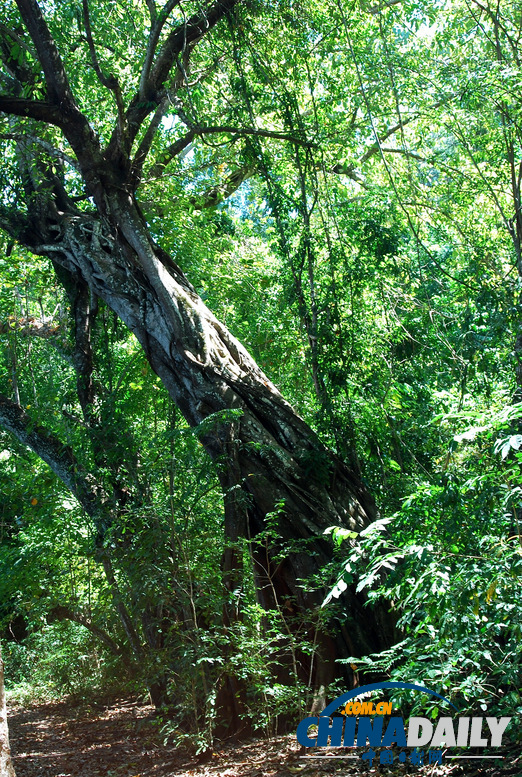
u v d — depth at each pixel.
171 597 8.04
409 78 11.74
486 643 4.65
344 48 11.93
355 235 11.55
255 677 7.16
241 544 7.88
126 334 13.24
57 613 14.46
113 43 13.16
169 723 7.60
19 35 11.57
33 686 17.09
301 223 11.08
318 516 8.52
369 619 7.83
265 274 14.68
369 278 10.86
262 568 8.39
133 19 12.45
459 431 5.68
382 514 9.75
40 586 12.99
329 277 11.40
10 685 18.41
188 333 9.56
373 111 12.36
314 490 8.74
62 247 11.16
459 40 11.95
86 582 13.12
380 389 10.63
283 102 11.21
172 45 10.57
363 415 10.44
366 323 11.02
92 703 13.58
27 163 11.78
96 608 11.85
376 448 10.48
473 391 10.00
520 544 4.53
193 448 9.47
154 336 9.80
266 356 13.61
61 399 12.81
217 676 7.77
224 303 14.39
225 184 15.62
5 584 12.86
